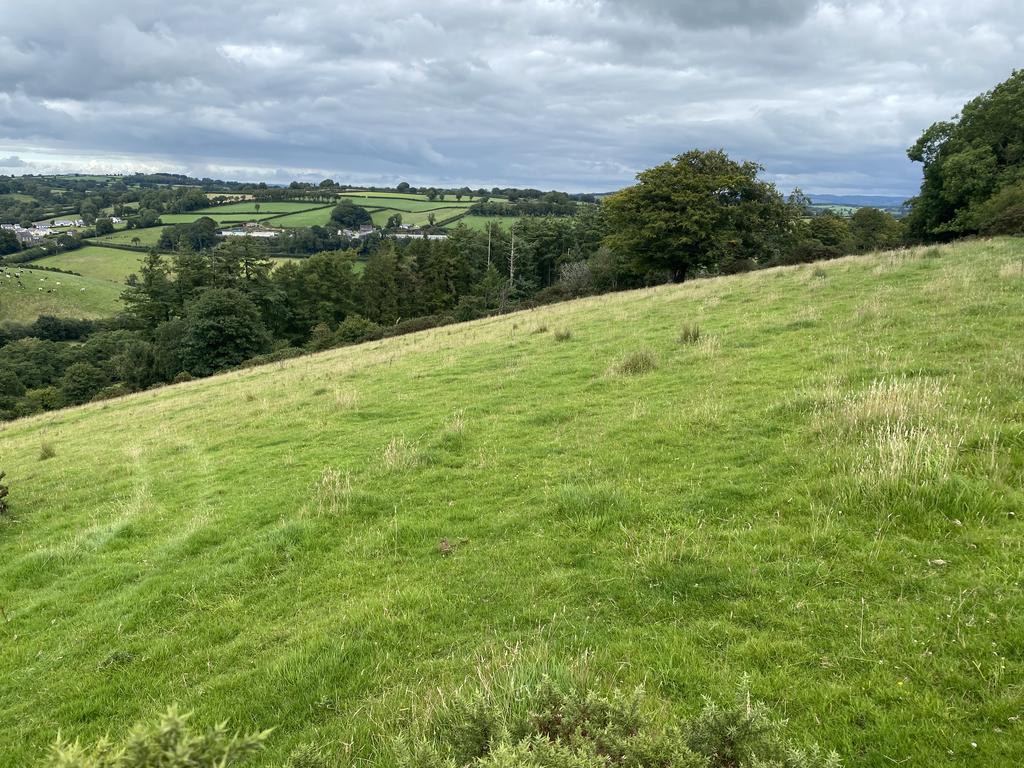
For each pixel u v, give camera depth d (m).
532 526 6.84
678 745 2.56
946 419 7.05
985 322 11.65
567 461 8.82
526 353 18.53
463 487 8.51
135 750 1.94
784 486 6.60
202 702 4.63
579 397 12.30
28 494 12.51
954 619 4.04
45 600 7.10
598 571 5.62
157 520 9.35
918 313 13.38
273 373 27.98
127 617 6.25
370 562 6.68
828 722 3.39
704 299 22.80
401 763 2.71
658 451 8.46
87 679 5.29
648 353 13.79
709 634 4.39
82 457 15.77
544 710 3.12
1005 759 2.97
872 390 8.09
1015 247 21.75
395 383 17.34
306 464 10.87
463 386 15.40
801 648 4.05
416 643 4.96
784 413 8.89
